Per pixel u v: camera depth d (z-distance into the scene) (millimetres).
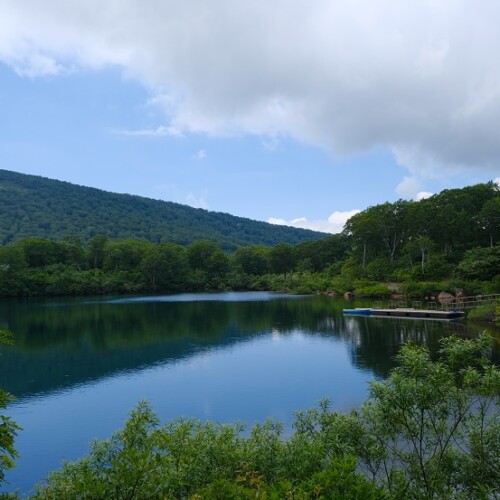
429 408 7953
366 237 108688
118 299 99875
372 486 5609
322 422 9875
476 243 95812
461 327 47906
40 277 111750
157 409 25500
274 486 5574
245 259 147500
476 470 8398
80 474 8250
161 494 5688
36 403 27000
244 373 32969
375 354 37469
